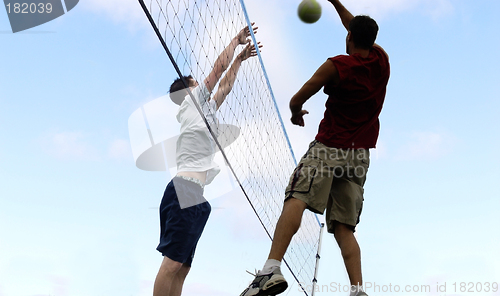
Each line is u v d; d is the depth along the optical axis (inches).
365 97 99.0
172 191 121.3
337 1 116.5
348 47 106.2
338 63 97.1
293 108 98.1
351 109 99.9
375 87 99.9
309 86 96.1
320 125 104.7
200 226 122.7
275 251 90.7
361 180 105.6
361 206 107.3
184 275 122.6
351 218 102.7
